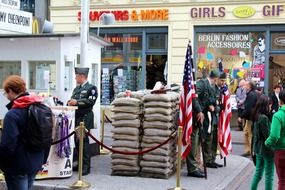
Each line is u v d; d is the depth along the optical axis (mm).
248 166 11078
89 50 11195
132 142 9055
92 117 9469
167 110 8805
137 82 20094
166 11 19375
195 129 9234
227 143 10484
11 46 10602
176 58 19281
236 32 18703
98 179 8844
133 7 19844
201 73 19000
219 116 10484
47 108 5688
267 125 7242
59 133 8664
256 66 18531
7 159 5539
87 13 11008
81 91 9305
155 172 8969
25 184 5688
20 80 5676
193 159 9266
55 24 20875
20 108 5508
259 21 18297
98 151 11523
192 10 19016
